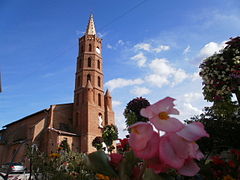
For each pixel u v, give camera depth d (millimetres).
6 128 49438
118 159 1163
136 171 1126
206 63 4684
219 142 4992
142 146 896
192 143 940
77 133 39812
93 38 50000
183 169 900
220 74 4402
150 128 898
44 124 39594
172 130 867
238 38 4422
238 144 4859
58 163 4730
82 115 40719
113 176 1142
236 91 4379
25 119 45875
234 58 4219
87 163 1182
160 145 868
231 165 2537
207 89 4656
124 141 2375
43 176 4102
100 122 42781
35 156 4094
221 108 4785
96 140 11953
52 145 34531
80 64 47688
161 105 931
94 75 45812
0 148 38531
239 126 4996
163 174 1012
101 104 44531
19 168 14297
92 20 53531
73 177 4238
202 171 2297
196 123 974
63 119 41750
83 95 42938
